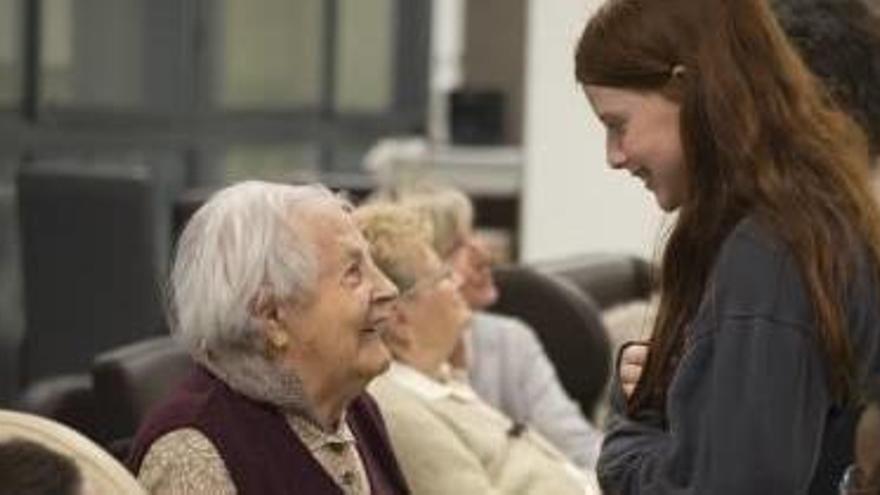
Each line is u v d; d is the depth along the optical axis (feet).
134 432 10.35
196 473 7.72
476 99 30.22
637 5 6.54
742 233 6.27
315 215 8.16
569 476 11.61
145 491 7.61
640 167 6.62
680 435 6.26
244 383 8.00
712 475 6.12
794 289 6.16
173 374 10.80
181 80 33.14
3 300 26.61
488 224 26.20
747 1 6.45
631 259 16.97
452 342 11.21
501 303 14.57
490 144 30.19
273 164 35.63
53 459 6.14
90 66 30.83
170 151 32.91
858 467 5.75
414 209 11.64
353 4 37.22
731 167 6.33
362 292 8.18
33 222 21.93
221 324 7.95
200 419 7.87
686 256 6.51
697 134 6.38
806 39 6.88
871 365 6.30
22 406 12.45
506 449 11.36
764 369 6.10
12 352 26.04
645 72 6.47
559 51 21.21
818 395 6.18
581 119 21.25
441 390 11.16
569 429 13.29
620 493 6.59
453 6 37.06
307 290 8.02
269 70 35.50
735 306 6.18
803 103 6.43
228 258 7.97
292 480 7.90
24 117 29.35
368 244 9.50
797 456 6.11
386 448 9.09
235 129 34.58
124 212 21.47
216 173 34.06
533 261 20.22
